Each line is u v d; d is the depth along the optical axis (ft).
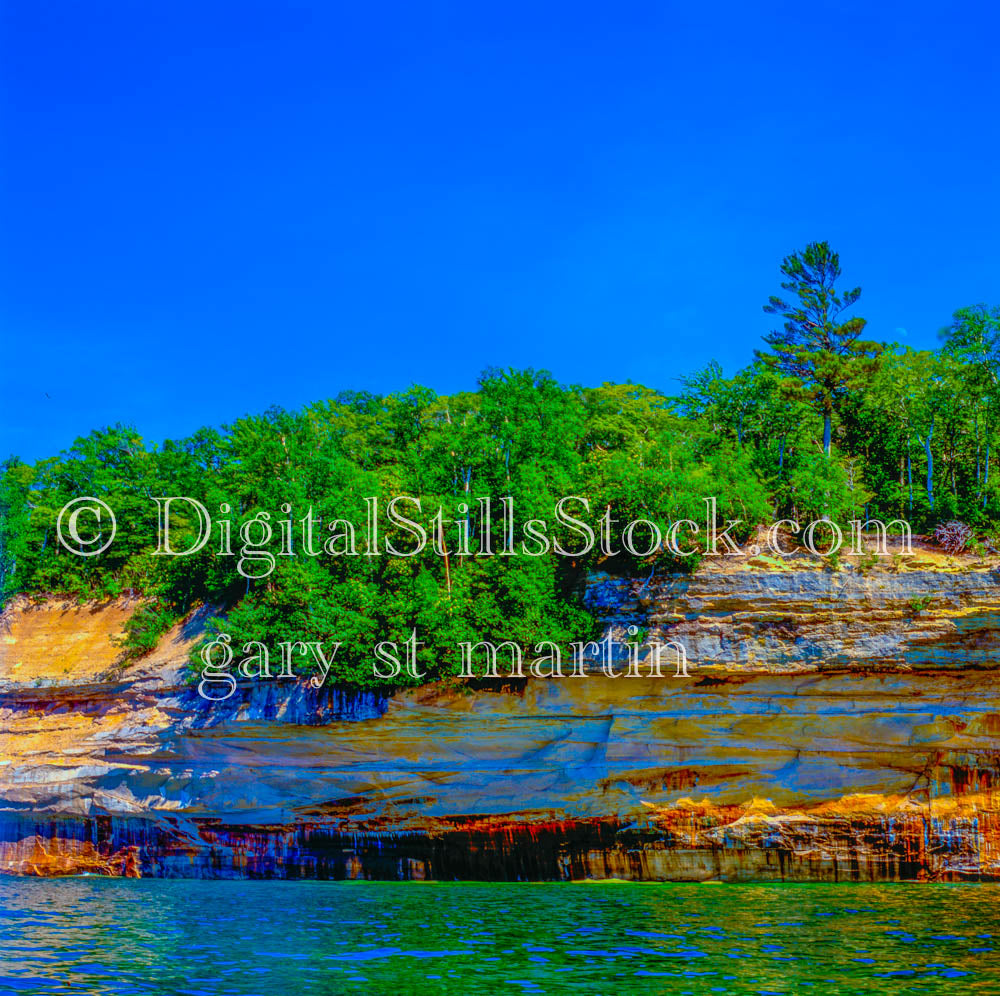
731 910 88.69
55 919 86.02
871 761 115.85
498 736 120.98
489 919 84.23
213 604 145.28
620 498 128.26
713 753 118.11
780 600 116.06
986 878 110.22
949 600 112.68
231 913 89.40
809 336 180.55
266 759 126.72
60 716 140.26
